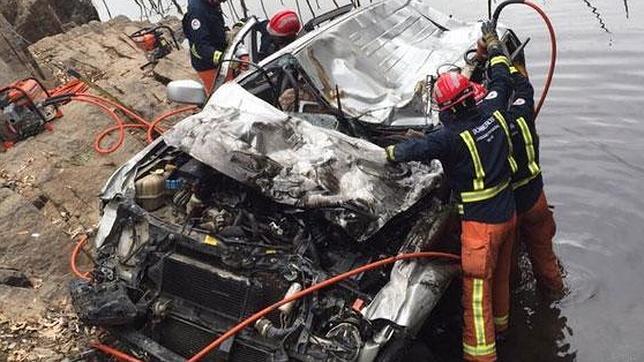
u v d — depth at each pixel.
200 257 3.79
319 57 4.84
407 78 5.17
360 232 3.60
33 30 10.94
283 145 3.94
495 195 4.00
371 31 5.39
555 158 7.06
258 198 3.91
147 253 3.90
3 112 6.50
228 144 3.75
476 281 4.05
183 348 3.77
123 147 6.43
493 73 4.41
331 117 4.50
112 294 3.76
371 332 3.42
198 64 6.39
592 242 5.74
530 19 11.41
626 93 8.34
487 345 4.11
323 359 3.36
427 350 3.88
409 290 3.58
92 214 5.59
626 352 4.58
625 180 6.57
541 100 5.39
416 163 4.23
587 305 5.05
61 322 4.36
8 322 4.23
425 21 6.04
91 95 7.27
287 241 3.77
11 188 5.70
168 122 7.06
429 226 3.94
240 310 3.62
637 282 5.27
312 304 3.50
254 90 4.79
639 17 10.94
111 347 4.20
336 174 3.78
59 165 6.04
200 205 3.97
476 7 12.36
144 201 4.16
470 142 3.95
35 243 4.93
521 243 5.72
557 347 4.66
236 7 14.98
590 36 10.27
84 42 10.12
